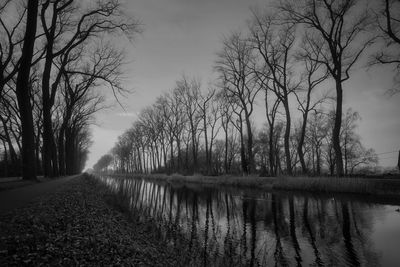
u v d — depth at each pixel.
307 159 83.44
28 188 17.06
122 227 13.09
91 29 24.97
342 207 19.94
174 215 20.83
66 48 24.58
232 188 37.78
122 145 138.38
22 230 7.48
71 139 58.97
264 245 13.36
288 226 16.33
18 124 45.47
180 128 73.62
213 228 16.75
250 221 18.03
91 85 35.03
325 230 15.05
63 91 41.62
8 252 6.12
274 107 42.09
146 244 11.70
